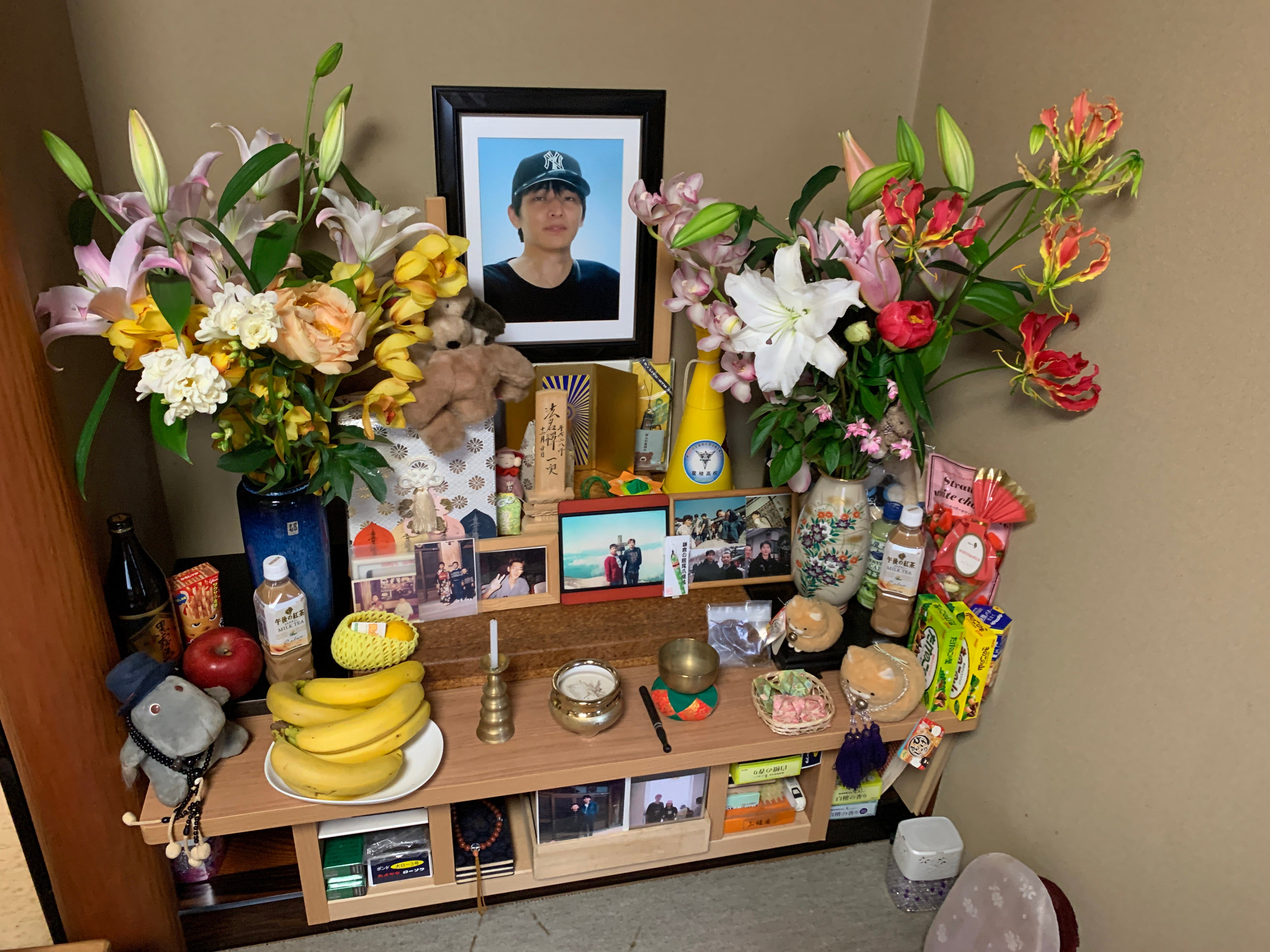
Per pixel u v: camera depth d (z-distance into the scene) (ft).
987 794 4.64
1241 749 3.20
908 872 4.51
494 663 3.92
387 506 4.33
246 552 4.29
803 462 4.23
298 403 3.78
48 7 3.60
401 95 4.30
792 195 4.98
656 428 5.14
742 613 4.46
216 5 3.97
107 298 3.22
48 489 3.23
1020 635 4.30
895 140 4.99
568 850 4.29
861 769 4.16
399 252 4.33
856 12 4.63
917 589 4.48
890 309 3.58
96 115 4.05
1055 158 3.41
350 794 3.54
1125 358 3.58
